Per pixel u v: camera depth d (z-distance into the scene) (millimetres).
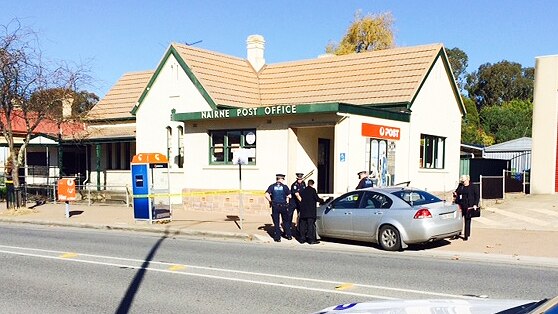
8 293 8867
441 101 25234
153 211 18516
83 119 28438
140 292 8852
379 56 25219
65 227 19250
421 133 23453
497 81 75500
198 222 18609
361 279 9781
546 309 3279
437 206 13234
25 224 20281
